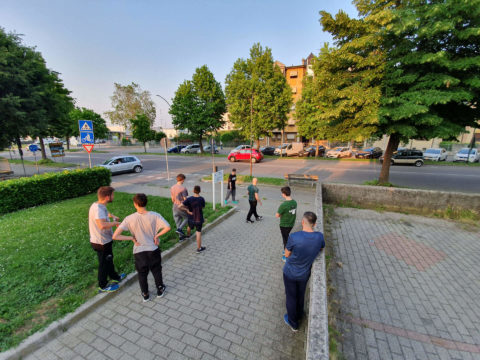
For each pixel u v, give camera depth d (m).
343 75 9.45
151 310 3.52
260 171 18.23
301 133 27.23
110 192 3.58
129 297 3.80
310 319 2.27
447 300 3.76
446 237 6.19
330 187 9.14
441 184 13.15
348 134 9.61
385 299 3.78
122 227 3.36
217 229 6.82
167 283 4.20
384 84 8.65
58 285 3.88
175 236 5.90
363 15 9.54
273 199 10.23
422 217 7.75
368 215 7.98
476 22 7.24
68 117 24.12
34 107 14.71
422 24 7.75
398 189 8.26
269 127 25.50
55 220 6.85
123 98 52.66
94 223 3.49
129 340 2.99
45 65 16.69
